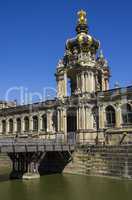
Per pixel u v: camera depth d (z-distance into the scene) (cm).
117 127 6028
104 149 5372
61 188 4422
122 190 4166
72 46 7181
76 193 4081
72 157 5866
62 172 5991
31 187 4528
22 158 5359
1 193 4162
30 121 7688
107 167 5281
